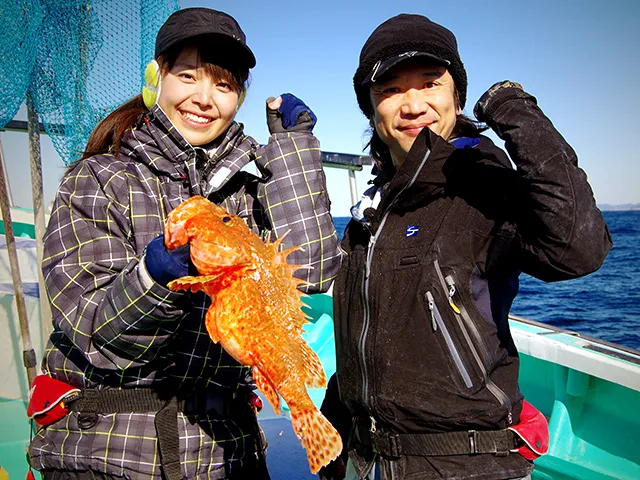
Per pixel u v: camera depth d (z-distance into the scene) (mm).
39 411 1951
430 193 2135
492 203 2031
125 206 1997
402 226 2209
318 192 2258
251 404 2328
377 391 2086
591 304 17812
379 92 2287
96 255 1896
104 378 1957
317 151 2303
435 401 1971
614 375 3070
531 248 1905
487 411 1945
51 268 1889
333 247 2262
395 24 2256
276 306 1814
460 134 2439
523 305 17984
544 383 3764
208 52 2023
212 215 1741
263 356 1756
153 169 2068
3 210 3514
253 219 2301
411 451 2021
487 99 1961
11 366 4230
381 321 2115
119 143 2109
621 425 3314
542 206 1788
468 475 1930
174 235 1638
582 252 1783
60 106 3123
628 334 13648
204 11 2045
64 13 2955
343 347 2336
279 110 2348
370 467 2201
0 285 4766
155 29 2871
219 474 2037
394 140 2326
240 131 2271
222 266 1676
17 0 2826
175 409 1960
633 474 3104
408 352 2033
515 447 1993
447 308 1985
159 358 1979
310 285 2203
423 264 2053
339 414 2588
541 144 1794
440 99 2225
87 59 2982
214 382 2066
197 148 2064
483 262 2020
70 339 1837
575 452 3338
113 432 1905
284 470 3350
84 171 2029
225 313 1715
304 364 1863
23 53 2881
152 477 1888
